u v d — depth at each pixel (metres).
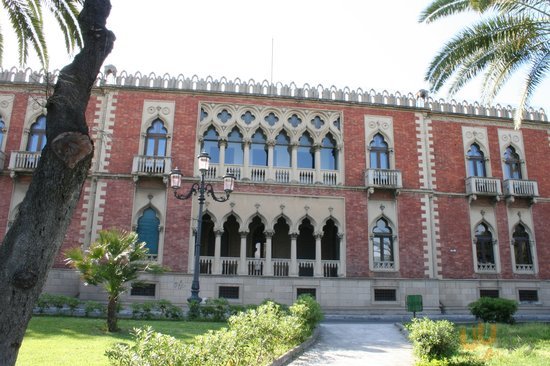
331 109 27.95
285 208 26.09
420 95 28.98
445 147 28.72
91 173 25.08
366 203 26.91
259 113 27.23
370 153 27.84
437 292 26.30
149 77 26.83
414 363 11.31
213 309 18.08
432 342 11.26
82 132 5.58
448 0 16.84
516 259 28.25
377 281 25.89
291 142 27.14
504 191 28.61
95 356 10.08
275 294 24.92
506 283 27.42
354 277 25.77
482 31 16.52
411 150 28.11
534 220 28.75
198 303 17.91
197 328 14.88
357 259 26.08
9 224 24.42
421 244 26.84
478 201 28.36
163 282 24.25
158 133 26.41
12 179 24.94
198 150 26.17
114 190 25.03
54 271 23.72
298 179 26.62
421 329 11.59
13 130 25.59
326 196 26.62
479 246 27.97
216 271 24.78
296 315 14.21
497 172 29.05
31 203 5.23
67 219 5.39
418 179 27.72
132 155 25.59
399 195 27.33
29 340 11.52
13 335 4.83
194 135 26.31
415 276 26.34
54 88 5.92
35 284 5.01
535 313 27.25
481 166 29.23
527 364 10.86
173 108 26.55
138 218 25.06
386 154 28.09
